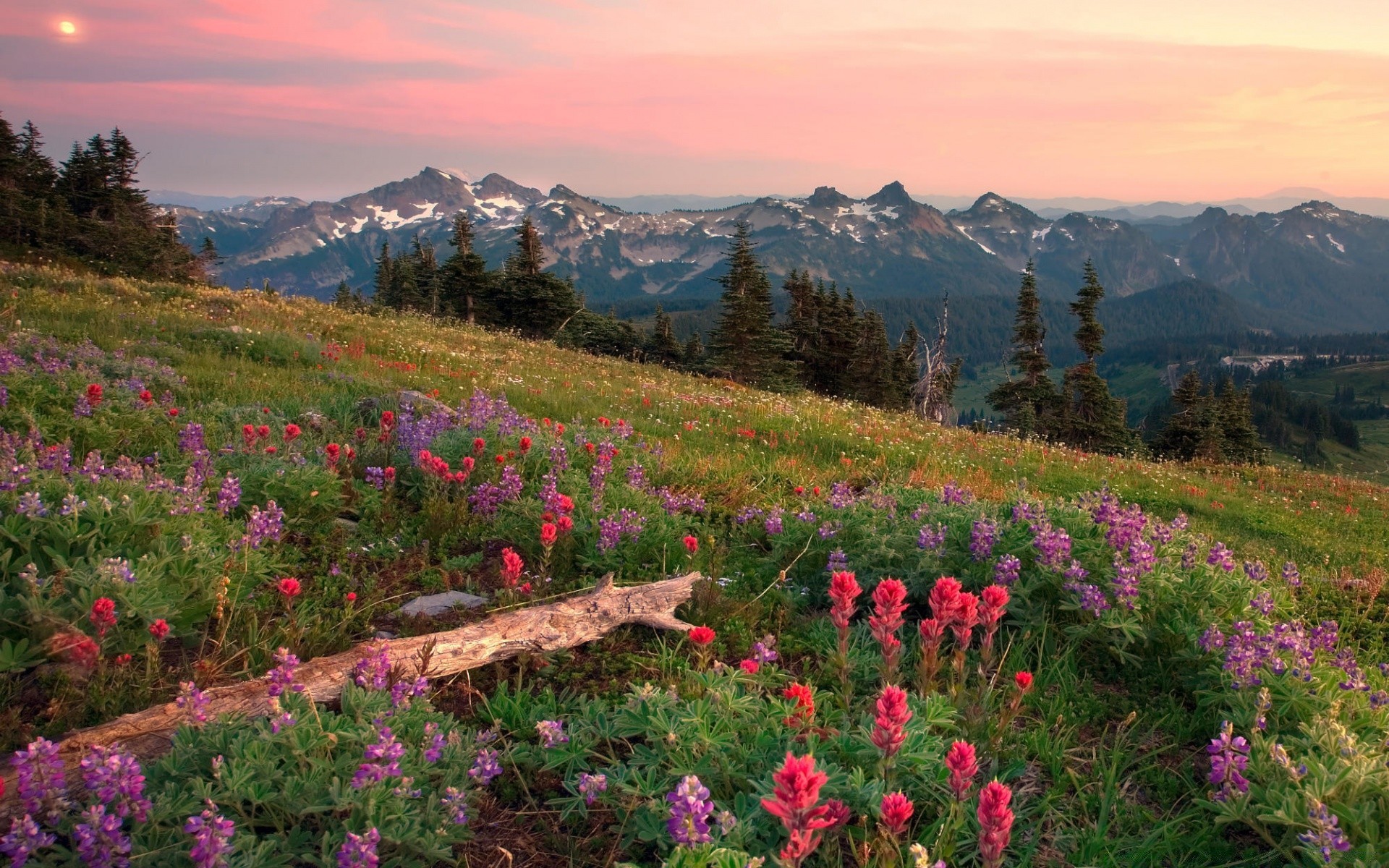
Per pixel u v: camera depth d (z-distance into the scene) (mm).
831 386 71938
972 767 2832
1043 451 20625
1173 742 4324
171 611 4152
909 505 7645
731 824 2631
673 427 14812
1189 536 6840
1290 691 4176
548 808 3410
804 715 3592
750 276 56469
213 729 3109
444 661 4332
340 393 12406
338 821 2867
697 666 4641
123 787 2590
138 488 5148
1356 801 3338
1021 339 64125
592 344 67125
